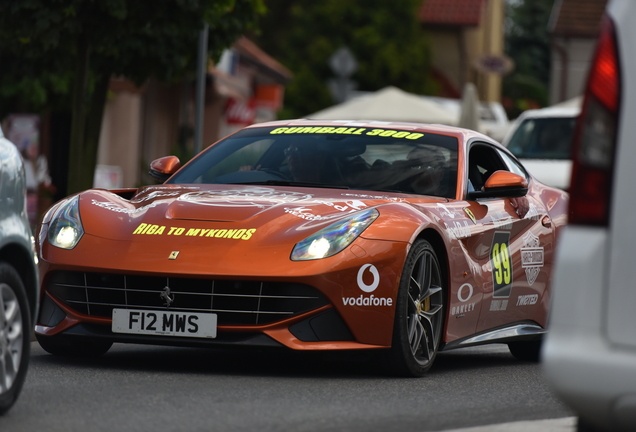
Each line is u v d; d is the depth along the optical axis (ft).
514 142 117.19
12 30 78.33
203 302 43.88
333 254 43.96
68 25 77.41
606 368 25.22
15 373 34.99
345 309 43.86
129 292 44.52
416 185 52.34
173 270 43.45
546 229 58.29
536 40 474.49
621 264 25.36
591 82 25.52
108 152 175.01
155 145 197.26
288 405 37.65
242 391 40.45
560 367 25.68
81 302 45.24
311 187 51.67
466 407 38.78
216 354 52.44
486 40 409.90
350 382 44.01
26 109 135.13
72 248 45.55
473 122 155.84
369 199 48.44
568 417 36.86
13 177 34.73
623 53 25.16
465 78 392.47
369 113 172.24
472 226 50.96
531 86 447.01
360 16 366.43
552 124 117.50
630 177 25.26
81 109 82.43
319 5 369.91
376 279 44.39
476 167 57.11
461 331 50.21
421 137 55.67
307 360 51.03
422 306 47.26
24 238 35.14
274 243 44.27
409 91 364.79
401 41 366.43
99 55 85.15
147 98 192.24
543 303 58.03
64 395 38.55
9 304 34.58
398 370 45.93
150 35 81.82
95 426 33.04
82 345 48.98
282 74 254.47
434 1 391.86
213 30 92.02
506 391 43.65
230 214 45.96
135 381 42.27
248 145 56.18
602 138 25.40
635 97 25.09
